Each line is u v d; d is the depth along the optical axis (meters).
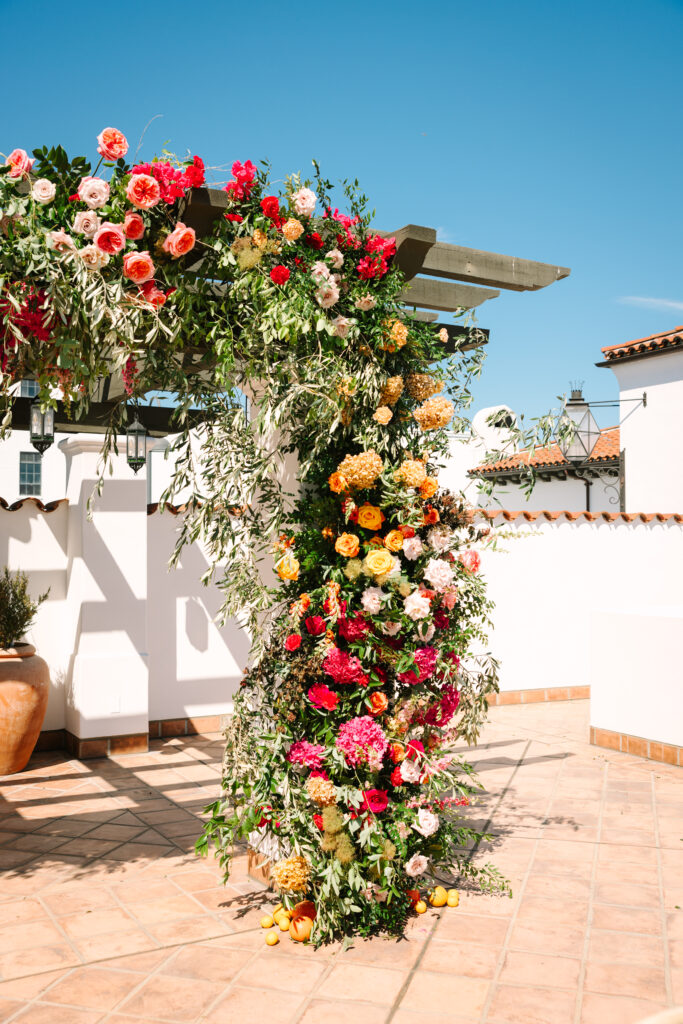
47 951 3.91
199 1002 3.43
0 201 3.37
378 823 3.94
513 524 10.05
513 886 4.64
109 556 7.92
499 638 9.91
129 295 3.42
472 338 4.83
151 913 4.34
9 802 6.37
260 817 4.05
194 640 8.80
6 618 7.14
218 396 4.39
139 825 5.82
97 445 7.88
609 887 4.61
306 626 4.06
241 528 4.33
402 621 3.96
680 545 11.08
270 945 3.96
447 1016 3.31
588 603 10.42
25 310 3.54
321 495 4.34
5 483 19.84
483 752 7.67
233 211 3.82
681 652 7.12
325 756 3.90
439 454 4.70
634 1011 3.33
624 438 15.76
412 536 4.10
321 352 3.89
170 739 8.53
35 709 7.15
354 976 3.64
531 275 4.85
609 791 6.44
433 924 4.17
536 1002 3.41
